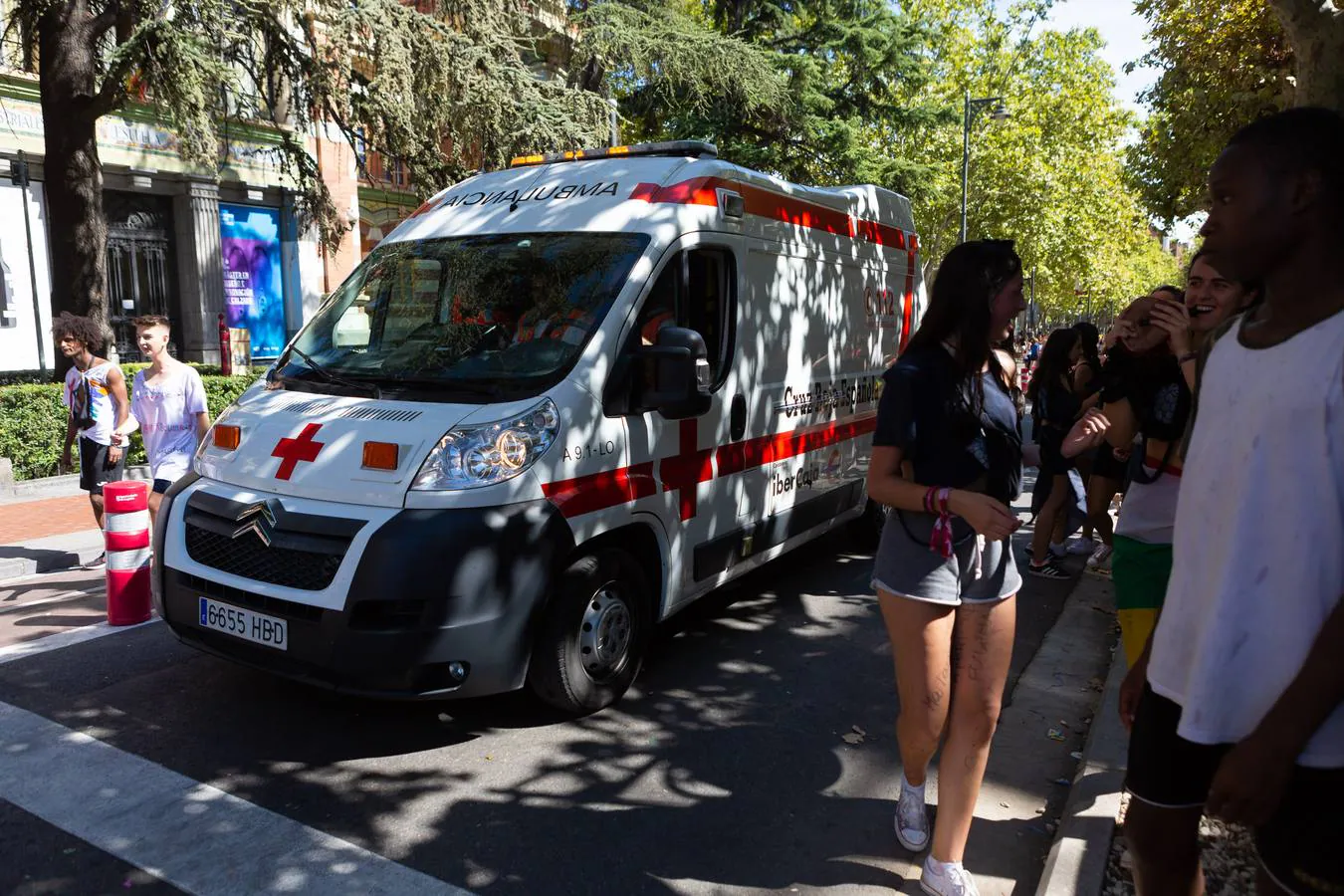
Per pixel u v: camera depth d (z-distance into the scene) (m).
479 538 3.70
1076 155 32.34
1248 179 1.67
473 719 4.38
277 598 3.81
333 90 12.30
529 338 4.34
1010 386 2.95
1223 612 1.71
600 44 15.34
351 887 3.09
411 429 3.89
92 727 4.23
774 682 4.93
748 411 5.29
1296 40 5.45
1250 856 3.17
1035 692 4.85
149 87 10.49
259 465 4.12
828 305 6.29
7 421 10.17
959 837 2.98
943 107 24.27
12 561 7.09
